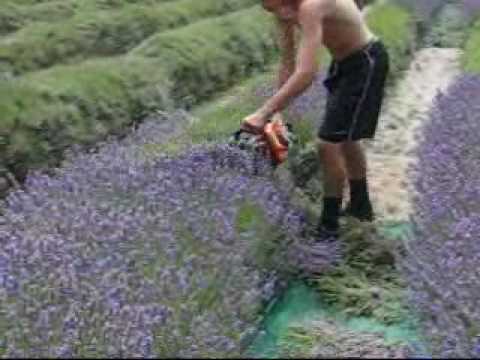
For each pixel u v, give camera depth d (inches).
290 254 150.9
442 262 131.1
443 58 427.5
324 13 155.9
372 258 157.2
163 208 142.7
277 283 144.6
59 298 114.5
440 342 115.0
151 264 126.8
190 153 173.5
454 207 157.4
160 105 289.1
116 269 119.6
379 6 475.5
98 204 148.8
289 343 129.7
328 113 164.9
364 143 251.6
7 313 111.1
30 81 253.3
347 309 141.3
